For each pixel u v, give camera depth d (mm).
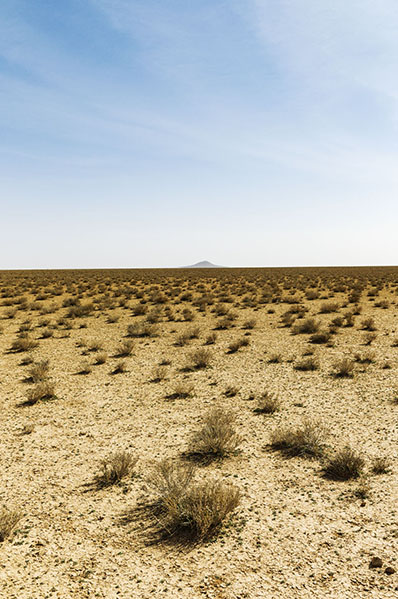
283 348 17312
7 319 26219
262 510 5734
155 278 61719
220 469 7031
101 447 8086
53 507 5957
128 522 5566
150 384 12539
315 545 4934
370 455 7359
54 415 9953
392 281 52000
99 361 15250
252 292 41094
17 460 7547
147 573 4535
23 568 4656
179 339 18578
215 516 5398
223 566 4617
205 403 10672
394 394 10859
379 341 18109
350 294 37594
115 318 24969
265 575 4441
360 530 5199
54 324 24000
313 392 11312
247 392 11523
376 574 4410
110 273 81812
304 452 7617
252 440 8273
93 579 4457
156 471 6984
